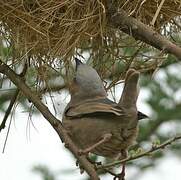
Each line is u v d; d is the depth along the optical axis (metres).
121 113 10.34
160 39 10.50
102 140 10.45
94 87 11.10
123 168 10.87
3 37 11.91
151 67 12.65
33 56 11.98
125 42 12.21
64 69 12.52
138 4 11.39
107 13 11.28
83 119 10.66
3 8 11.61
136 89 10.41
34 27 11.52
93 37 11.73
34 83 12.27
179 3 11.65
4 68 11.33
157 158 14.85
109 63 12.33
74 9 11.42
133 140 10.81
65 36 11.47
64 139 10.46
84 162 10.23
